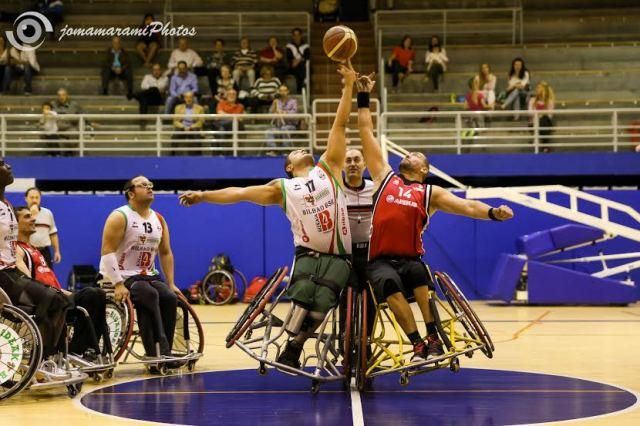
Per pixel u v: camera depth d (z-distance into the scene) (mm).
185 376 7359
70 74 21203
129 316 7266
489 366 7797
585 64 21359
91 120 19297
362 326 6383
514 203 15453
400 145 18922
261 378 7238
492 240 15523
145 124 19359
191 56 19781
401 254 6656
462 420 5383
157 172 16172
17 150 16266
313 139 16625
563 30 22609
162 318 7582
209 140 16312
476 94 18562
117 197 15742
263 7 23219
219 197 6602
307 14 21812
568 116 19781
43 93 20578
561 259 15336
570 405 5891
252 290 15453
